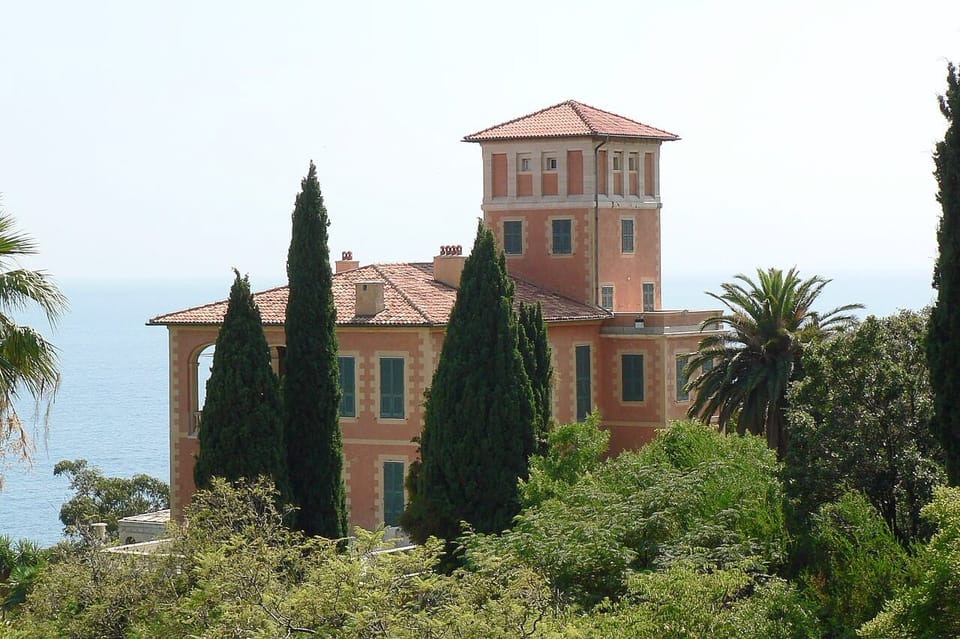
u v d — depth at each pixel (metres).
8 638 48.78
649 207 111.00
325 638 38.50
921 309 64.12
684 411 102.50
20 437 54.72
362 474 93.19
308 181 81.12
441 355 79.75
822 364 61.34
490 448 77.69
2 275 54.16
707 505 57.91
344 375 93.56
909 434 59.53
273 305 96.88
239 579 44.97
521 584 41.06
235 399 78.06
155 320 97.25
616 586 53.34
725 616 46.22
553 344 98.88
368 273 100.06
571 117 108.69
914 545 52.53
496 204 108.62
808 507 58.47
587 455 74.44
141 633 47.84
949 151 56.94
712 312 104.81
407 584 40.88
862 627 45.09
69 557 52.84
